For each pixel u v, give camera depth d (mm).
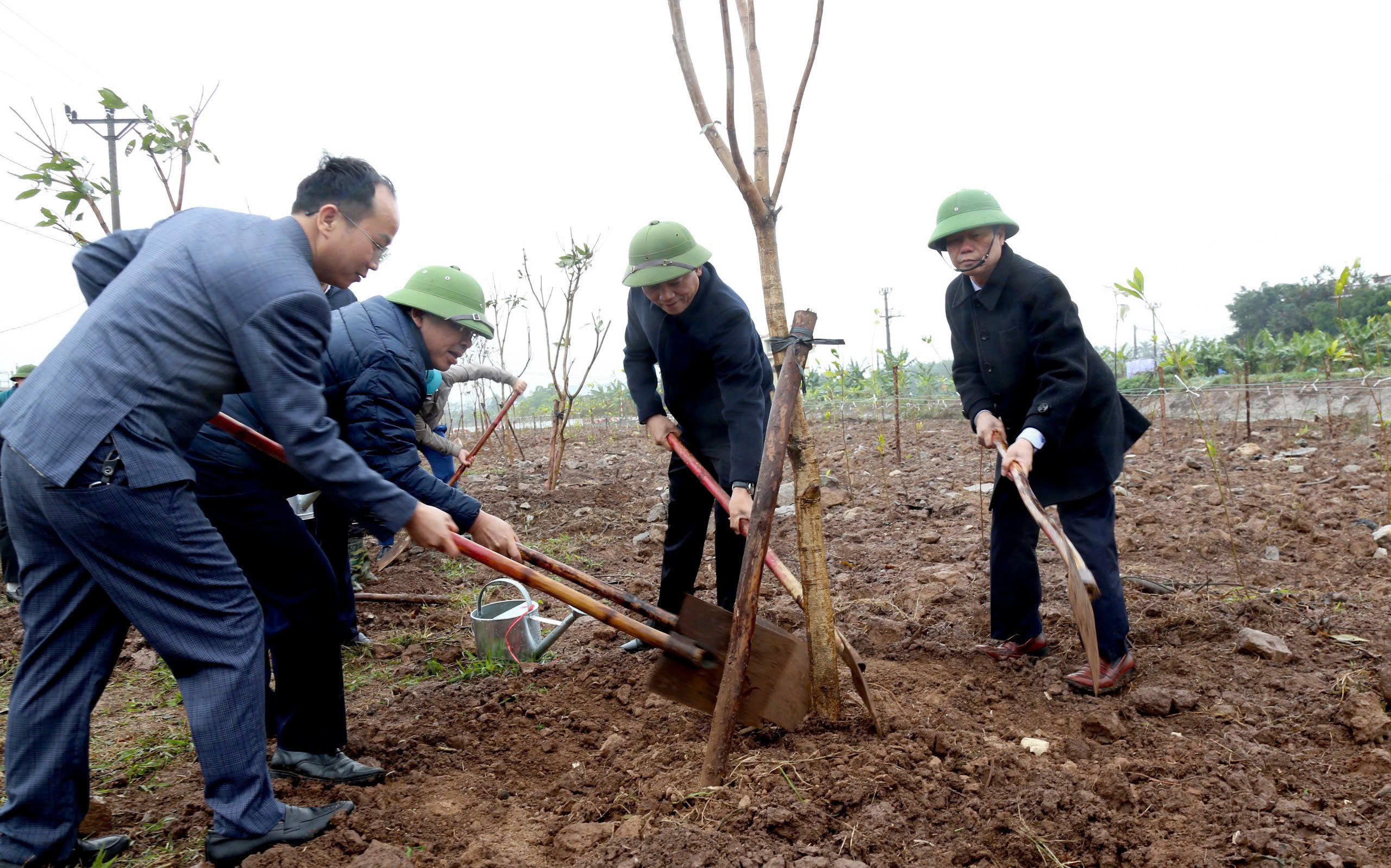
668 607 3959
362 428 2586
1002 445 3170
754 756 2570
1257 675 3129
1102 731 2758
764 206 2547
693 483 3773
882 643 3781
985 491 6863
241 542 2504
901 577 4773
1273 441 8562
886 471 8336
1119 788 2328
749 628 2451
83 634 2186
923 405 13336
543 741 2980
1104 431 3146
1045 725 2871
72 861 2236
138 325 2031
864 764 2484
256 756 2209
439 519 2330
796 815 2217
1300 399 10164
